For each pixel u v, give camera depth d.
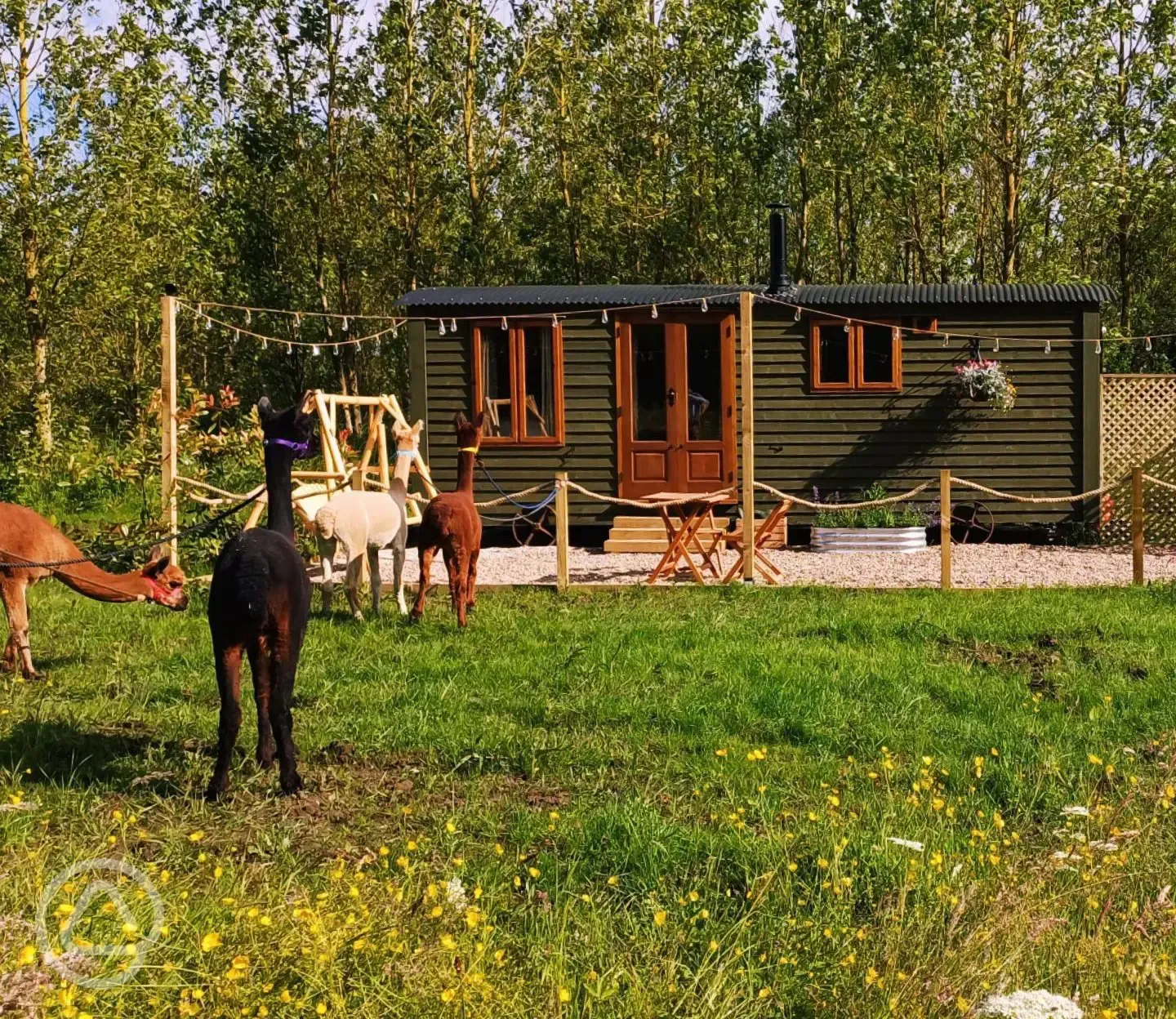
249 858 5.24
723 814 5.93
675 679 8.46
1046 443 16.00
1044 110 24.16
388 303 31.38
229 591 5.77
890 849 5.23
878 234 34.12
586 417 16.30
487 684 8.38
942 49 25.64
